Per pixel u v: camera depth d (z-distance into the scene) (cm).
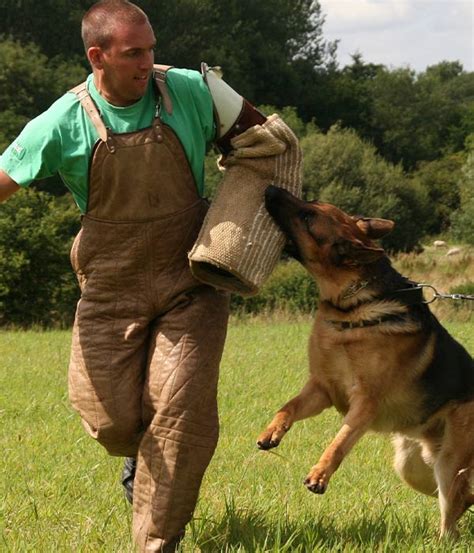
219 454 820
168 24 6656
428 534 577
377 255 589
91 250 499
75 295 3141
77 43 6444
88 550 491
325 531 544
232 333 2117
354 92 7969
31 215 3081
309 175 5359
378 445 892
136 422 501
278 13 7806
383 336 599
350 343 600
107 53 460
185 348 489
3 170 484
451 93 11581
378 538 541
